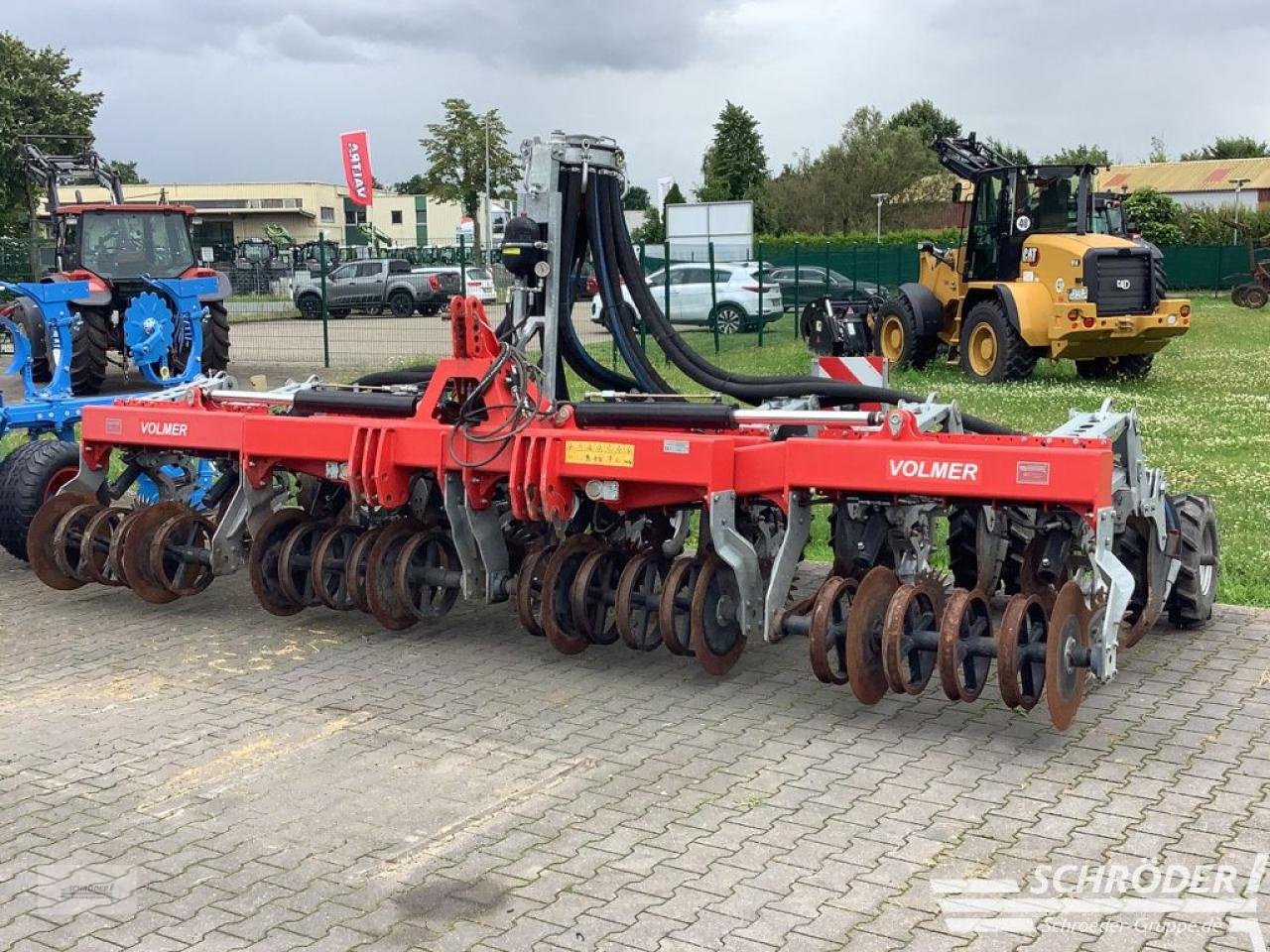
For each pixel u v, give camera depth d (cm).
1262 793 470
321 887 411
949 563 733
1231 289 3888
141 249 1609
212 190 6178
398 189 6512
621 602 587
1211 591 679
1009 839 436
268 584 679
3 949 378
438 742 530
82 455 743
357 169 2558
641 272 741
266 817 462
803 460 546
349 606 675
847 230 5969
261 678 611
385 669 623
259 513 696
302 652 652
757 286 2405
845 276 2855
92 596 760
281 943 379
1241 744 517
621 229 734
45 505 722
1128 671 608
